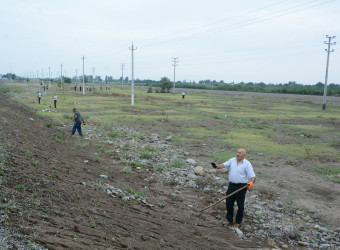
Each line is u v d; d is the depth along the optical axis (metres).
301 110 45.75
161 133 23.11
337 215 10.05
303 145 21.17
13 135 11.50
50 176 7.96
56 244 4.70
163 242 6.51
